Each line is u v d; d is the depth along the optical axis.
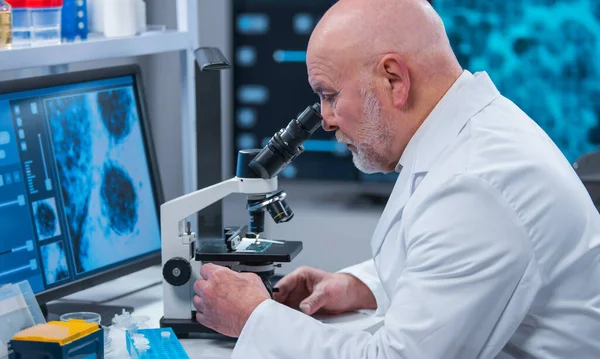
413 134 1.56
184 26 2.22
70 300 1.91
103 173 1.88
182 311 1.72
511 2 4.10
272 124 4.38
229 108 4.41
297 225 4.21
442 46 1.54
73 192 1.79
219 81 2.16
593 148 4.15
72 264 1.78
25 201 1.68
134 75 1.99
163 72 2.59
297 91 4.32
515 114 1.55
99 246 1.85
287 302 1.88
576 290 1.42
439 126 1.52
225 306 1.56
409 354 1.36
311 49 1.54
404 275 1.42
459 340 1.36
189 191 2.32
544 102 4.18
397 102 1.50
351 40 1.49
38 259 1.70
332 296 1.81
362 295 1.87
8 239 1.64
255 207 1.73
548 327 1.43
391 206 1.62
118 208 1.91
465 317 1.35
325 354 1.43
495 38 4.16
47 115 1.75
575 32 4.05
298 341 1.45
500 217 1.37
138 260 1.95
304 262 3.97
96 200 1.85
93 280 1.82
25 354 1.25
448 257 1.37
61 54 1.80
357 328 1.75
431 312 1.36
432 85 1.53
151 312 1.84
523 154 1.43
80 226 1.81
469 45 4.20
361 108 1.52
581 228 1.41
